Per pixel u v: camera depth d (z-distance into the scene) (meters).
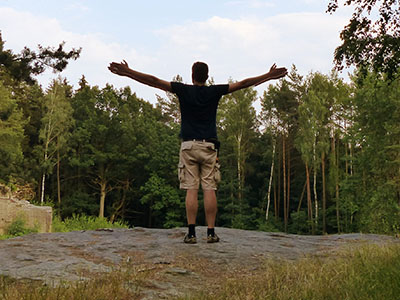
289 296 3.37
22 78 19.88
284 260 4.62
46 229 27.83
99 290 3.38
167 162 51.09
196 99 4.95
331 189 45.31
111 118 52.97
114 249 5.10
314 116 45.66
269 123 59.00
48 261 4.37
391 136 28.36
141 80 4.78
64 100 49.59
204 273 4.29
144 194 53.41
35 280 3.73
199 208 50.50
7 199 26.27
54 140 48.97
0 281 3.62
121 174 53.53
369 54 11.75
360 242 5.81
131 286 3.69
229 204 49.47
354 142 32.91
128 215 57.12
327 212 47.03
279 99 59.34
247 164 55.22
